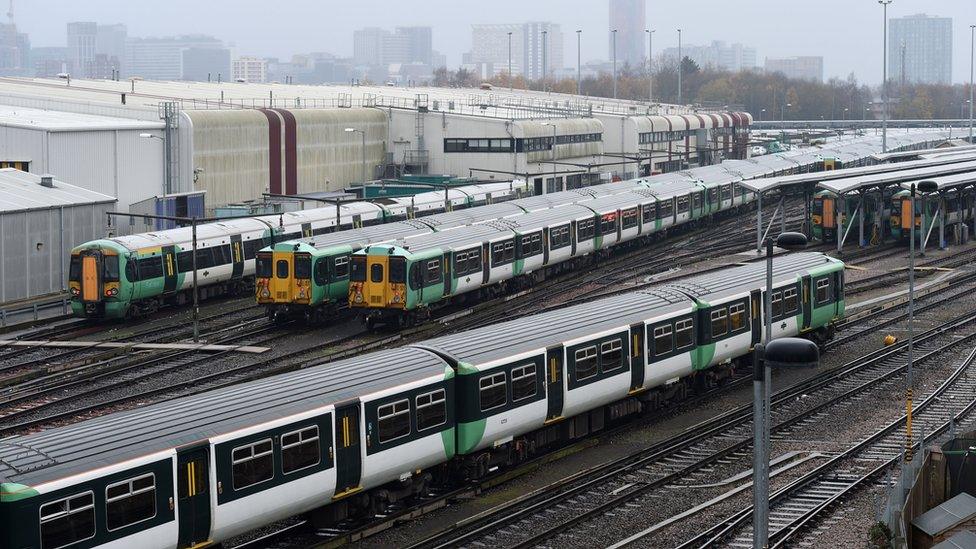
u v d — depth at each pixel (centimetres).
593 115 14762
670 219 9438
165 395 4606
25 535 2377
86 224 7062
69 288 6281
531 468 3722
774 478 3594
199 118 9181
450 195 9406
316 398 3031
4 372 5053
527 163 12188
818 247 8981
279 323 6153
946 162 10394
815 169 13012
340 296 6222
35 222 6638
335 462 3045
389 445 3191
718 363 4628
